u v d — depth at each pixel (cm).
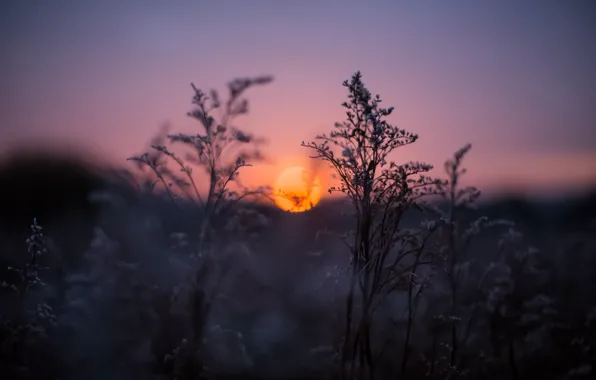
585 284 627
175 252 507
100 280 520
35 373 432
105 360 472
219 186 418
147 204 579
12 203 1252
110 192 663
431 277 417
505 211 895
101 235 563
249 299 580
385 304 509
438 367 436
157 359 441
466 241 457
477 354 456
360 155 369
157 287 464
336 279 401
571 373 455
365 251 370
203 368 412
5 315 455
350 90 366
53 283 533
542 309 507
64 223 995
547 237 862
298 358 529
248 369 500
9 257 755
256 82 420
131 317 496
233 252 451
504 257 494
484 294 492
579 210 1076
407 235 398
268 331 563
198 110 416
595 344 488
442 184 383
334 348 454
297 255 655
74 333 470
